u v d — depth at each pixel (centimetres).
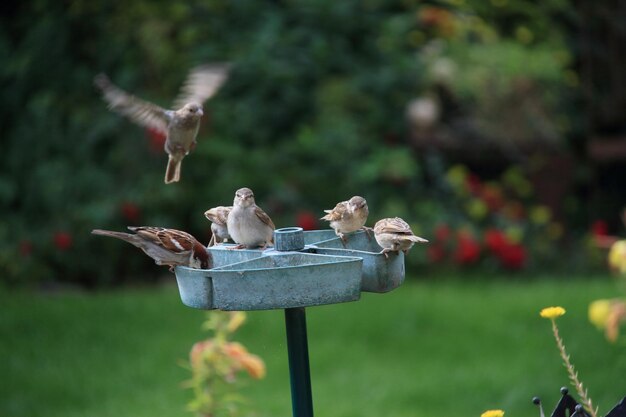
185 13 1611
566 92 1797
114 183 1507
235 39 1617
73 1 1644
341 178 1519
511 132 1616
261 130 1557
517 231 1507
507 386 1001
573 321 1186
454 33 1702
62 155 1559
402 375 1043
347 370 1066
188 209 1508
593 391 988
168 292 1374
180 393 997
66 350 1127
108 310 1270
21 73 1630
